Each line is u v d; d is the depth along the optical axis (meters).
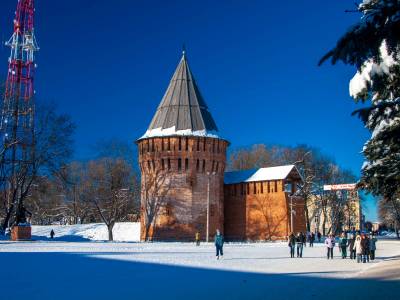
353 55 10.45
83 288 16.81
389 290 15.94
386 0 10.13
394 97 14.77
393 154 21.27
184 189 68.50
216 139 71.38
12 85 67.88
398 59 12.27
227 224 75.12
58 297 14.55
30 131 60.12
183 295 15.45
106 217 79.88
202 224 68.56
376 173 21.75
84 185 85.62
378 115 12.59
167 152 69.19
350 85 15.57
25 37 70.12
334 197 84.44
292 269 25.08
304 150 89.25
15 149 59.62
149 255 33.56
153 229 68.44
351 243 33.28
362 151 22.44
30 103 60.56
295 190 73.12
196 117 71.50
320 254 39.41
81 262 26.88
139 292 16.06
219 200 71.19
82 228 83.06
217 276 21.28
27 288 16.52
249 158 106.06
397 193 24.11
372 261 31.20
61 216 98.94
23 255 31.55
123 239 77.62
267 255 36.72
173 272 22.72
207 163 70.12
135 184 83.62
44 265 24.81
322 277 21.02
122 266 25.06
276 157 105.56
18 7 70.50
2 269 22.58
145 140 71.31
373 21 10.16
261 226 71.25
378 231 149.50
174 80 74.88
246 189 73.62
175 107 72.00
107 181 75.94
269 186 71.44
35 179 63.72
